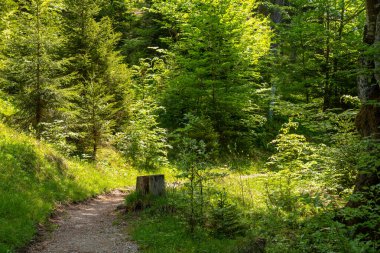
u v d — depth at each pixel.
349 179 9.66
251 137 23.30
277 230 8.05
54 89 14.63
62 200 11.26
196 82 22.81
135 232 8.66
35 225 8.65
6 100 17.58
